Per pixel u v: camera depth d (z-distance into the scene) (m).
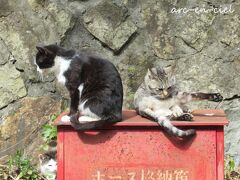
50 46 4.61
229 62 5.41
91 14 5.49
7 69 5.48
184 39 5.45
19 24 5.47
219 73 5.41
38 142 5.46
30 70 5.47
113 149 4.20
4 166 5.28
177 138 4.14
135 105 4.78
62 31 5.47
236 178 5.04
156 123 4.14
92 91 4.35
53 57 4.55
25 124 5.46
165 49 5.48
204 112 4.71
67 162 4.24
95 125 4.13
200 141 4.13
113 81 4.35
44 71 4.63
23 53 5.47
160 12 5.46
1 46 5.48
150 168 4.19
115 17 5.48
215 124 4.08
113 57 5.52
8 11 5.48
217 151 4.13
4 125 5.46
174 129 4.03
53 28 5.47
